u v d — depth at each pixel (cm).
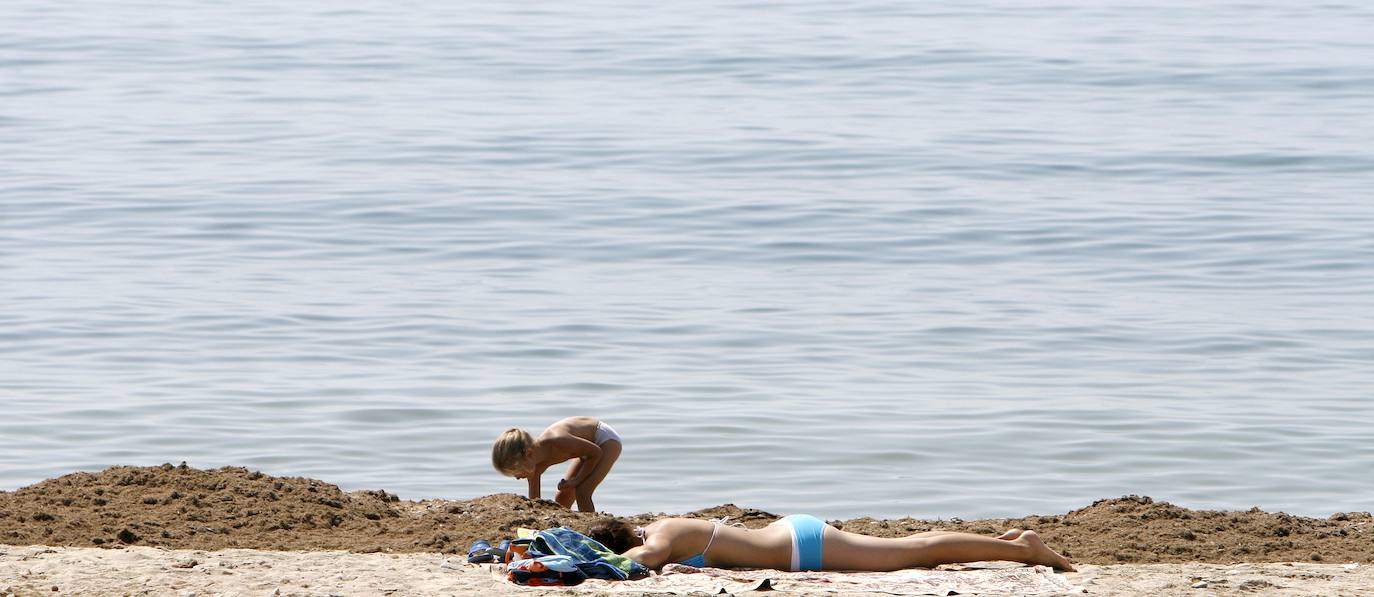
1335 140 13988
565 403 6469
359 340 7612
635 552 3145
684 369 7106
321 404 6397
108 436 5878
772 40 19875
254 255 9788
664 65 18250
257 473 3906
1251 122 14938
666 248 10106
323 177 12419
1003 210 11256
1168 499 5275
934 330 7919
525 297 8669
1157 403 6506
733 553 3203
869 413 6328
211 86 16950
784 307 8456
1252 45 19462
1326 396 6650
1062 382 6900
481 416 6256
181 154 13338
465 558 3212
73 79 17100
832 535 3225
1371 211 11131
